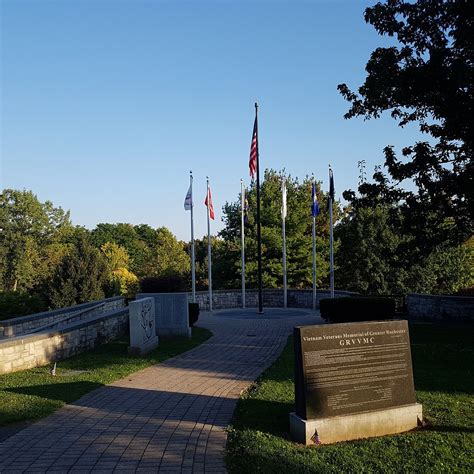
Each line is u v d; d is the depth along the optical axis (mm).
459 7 14086
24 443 5875
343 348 6109
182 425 6543
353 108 16938
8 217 61594
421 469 4984
